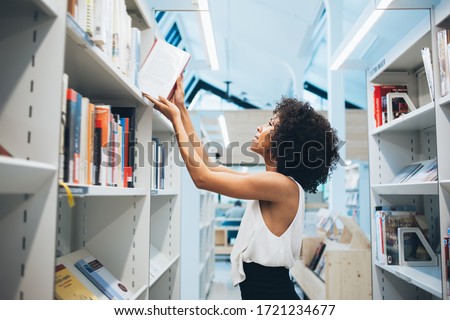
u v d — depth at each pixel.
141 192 1.46
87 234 1.55
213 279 5.42
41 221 0.79
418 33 1.82
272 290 1.31
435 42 1.67
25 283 0.78
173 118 1.44
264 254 1.32
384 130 2.35
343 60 2.39
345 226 3.54
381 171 2.43
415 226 2.27
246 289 1.36
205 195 4.34
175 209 2.31
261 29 5.59
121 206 1.55
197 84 11.39
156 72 1.55
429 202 2.34
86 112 1.02
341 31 4.19
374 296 2.34
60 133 0.80
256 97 11.06
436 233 2.27
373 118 2.47
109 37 1.16
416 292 2.34
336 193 4.37
